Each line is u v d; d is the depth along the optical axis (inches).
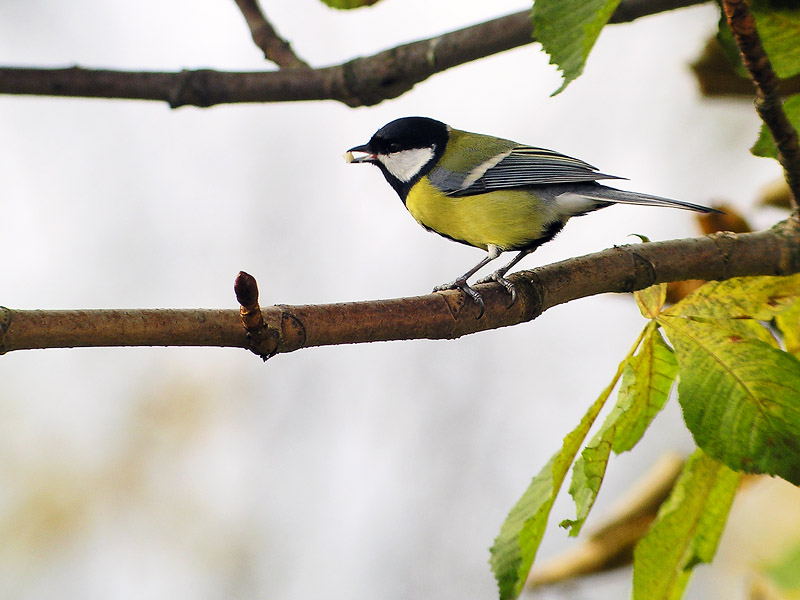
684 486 196.5
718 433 172.7
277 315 185.2
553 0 145.4
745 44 182.9
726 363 177.3
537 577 228.2
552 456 196.9
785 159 204.5
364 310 199.2
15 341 158.4
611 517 226.7
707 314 200.2
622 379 190.9
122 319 166.1
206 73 301.9
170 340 171.2
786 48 207.6
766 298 201.9
